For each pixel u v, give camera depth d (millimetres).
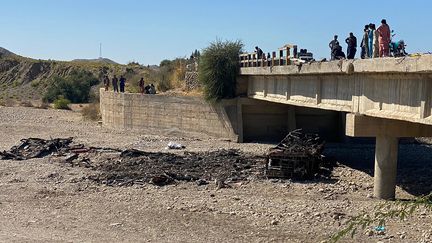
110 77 110750
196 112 45406
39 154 35625
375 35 21359
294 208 21094
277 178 27453
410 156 36312
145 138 45625
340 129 43438
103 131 51906
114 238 17344
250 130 43375
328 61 24469
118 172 28812
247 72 40406
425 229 17688
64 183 26328
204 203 22078
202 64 43938
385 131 22156
